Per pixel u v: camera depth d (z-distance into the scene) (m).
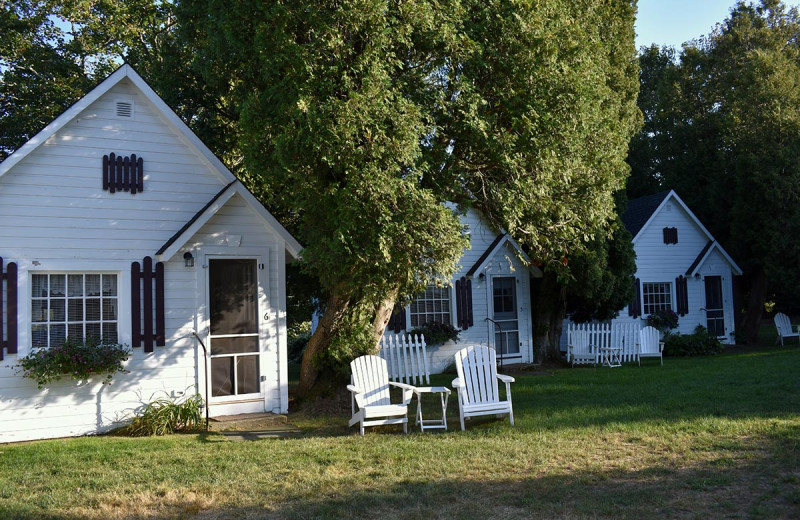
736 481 6.34
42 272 9.71
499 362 17.78
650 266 21.98
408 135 8.87
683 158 27.12
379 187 8.60
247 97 10.90
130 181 10.45
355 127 8.58
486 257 17.67
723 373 14.12
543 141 10.06
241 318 11.17
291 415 11.09
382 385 10.02
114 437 9.55
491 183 10.69
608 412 10.04
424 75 10.16
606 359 18.00
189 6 13.74
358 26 8.95
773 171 21.02
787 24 30.19
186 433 9.84
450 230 9.29
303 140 8.95
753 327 23.75
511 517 5.52
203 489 6.54
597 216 12.16
